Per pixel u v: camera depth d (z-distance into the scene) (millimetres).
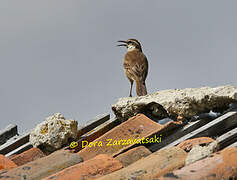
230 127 9820
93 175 8000
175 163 7902
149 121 10828
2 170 8594
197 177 6676
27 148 11148
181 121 10453
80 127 12031
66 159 8906
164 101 10992
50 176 7922
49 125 10828
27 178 8188
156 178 6902
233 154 7121
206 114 10648
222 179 6656
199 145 8867
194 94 10594
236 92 10109
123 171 7816
